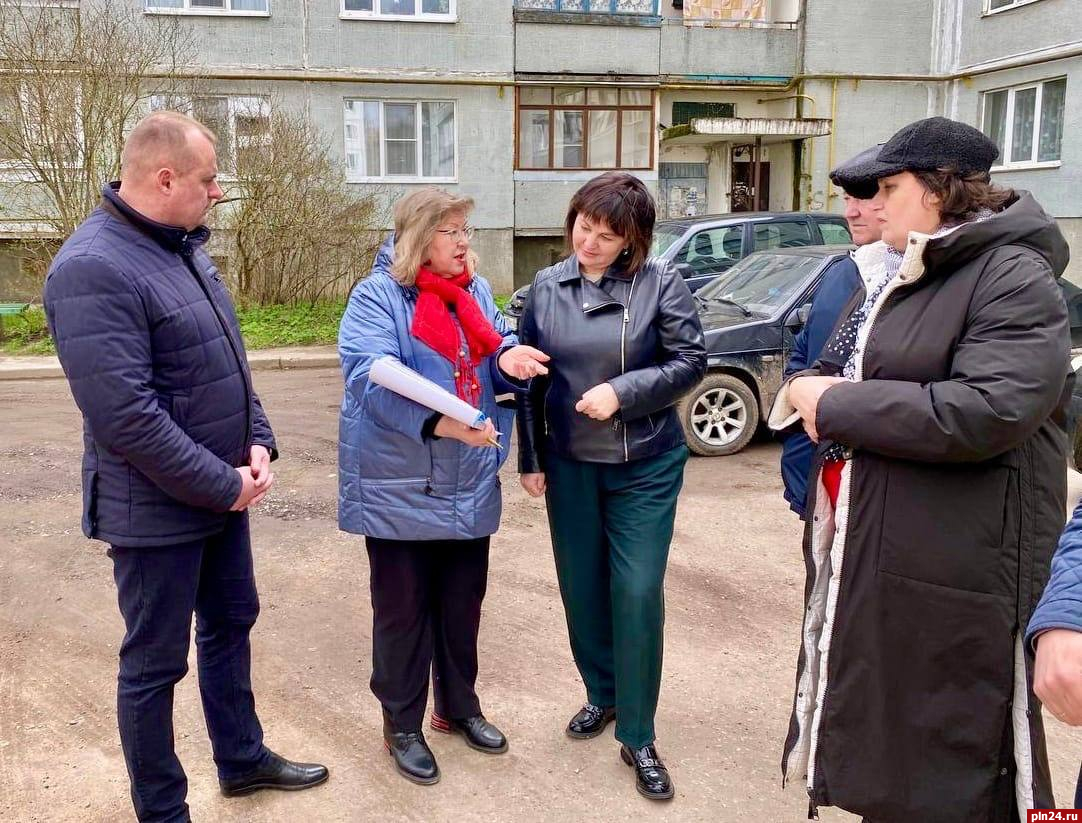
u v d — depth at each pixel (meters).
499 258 18.75
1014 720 1.90
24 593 4.27
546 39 18.27
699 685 3.43
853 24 19.52
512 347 2.71
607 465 2.78
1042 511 1.91
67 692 3.37
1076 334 6.58
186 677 3.47
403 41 17.56
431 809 2.68
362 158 17.91
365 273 14.80
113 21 13.21
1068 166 17.19
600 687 3.06
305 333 13.08
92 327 2.10
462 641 2.94
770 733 3.11
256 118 14.49
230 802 2.72
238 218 14.03
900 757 2.00
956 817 1.94
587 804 2.71
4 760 2.92
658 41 18.75
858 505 2.03
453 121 18.12
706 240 9.67
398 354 2.62
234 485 2.34
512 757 2.96
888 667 2.00
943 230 1.97
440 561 2.89
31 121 12.09
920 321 1.94
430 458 2.63
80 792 2.75
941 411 1.81
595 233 2.66
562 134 18.91
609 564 2.90
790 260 7.56
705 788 2.79
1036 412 1.78
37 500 5.70
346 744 3.03
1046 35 17.38
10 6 12.18
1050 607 1.41
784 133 18.03
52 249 12.69
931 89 20.05
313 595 4.25
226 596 2.60
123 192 2.24
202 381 2.34
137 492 2.26
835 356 2.29
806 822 2.63
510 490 5.98
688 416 6.89
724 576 4.52
